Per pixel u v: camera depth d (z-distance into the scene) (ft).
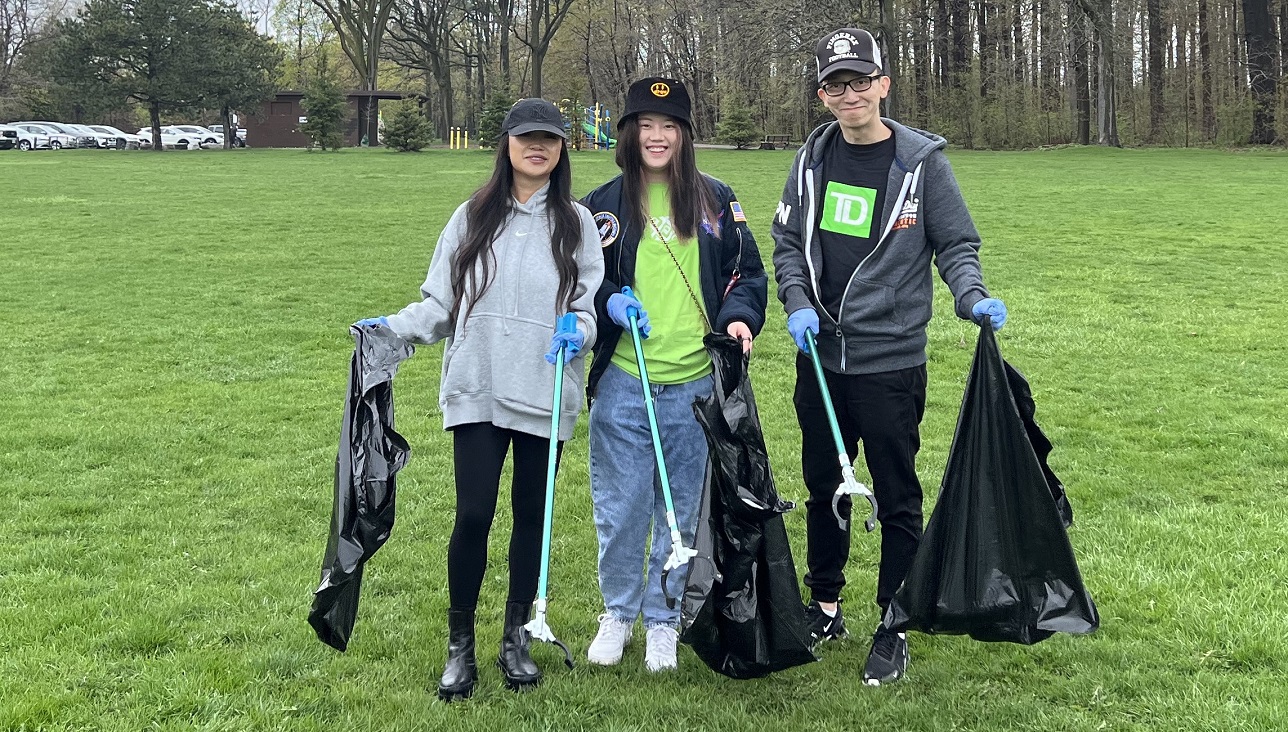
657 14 179.83
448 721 10.49
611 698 10.96
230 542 15.67
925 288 11.80
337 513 10.69
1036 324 32.68
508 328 11.07
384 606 13.39
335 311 35.55
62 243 51.29
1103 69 148.46
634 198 11.65
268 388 25.59
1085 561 14.47
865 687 11.21
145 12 160.45
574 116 155.84
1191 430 21.30
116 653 11.95
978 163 115.75
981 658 11.91
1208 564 14.17
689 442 11.89
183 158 130.52
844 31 11.46
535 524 11.51
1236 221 58.54
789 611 10.78
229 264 45.34
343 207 68.80
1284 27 148.15
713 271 11.78
